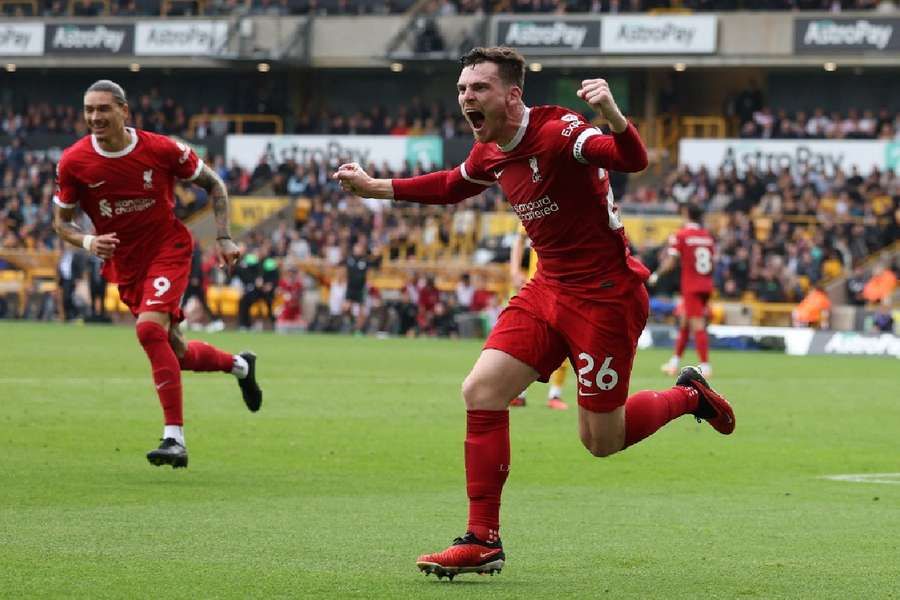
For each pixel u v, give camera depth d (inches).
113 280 721.6
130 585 416.5
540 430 936.3
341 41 3216.0
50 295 2736.2
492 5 3169.3
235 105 3415.4
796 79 3174.2
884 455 832.3
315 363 1577.3
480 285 2620.6
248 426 909.2
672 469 749.9
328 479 679.1
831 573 456.1
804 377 1556.3
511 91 448.8
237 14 3255.4
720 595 417.7
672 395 503.2
